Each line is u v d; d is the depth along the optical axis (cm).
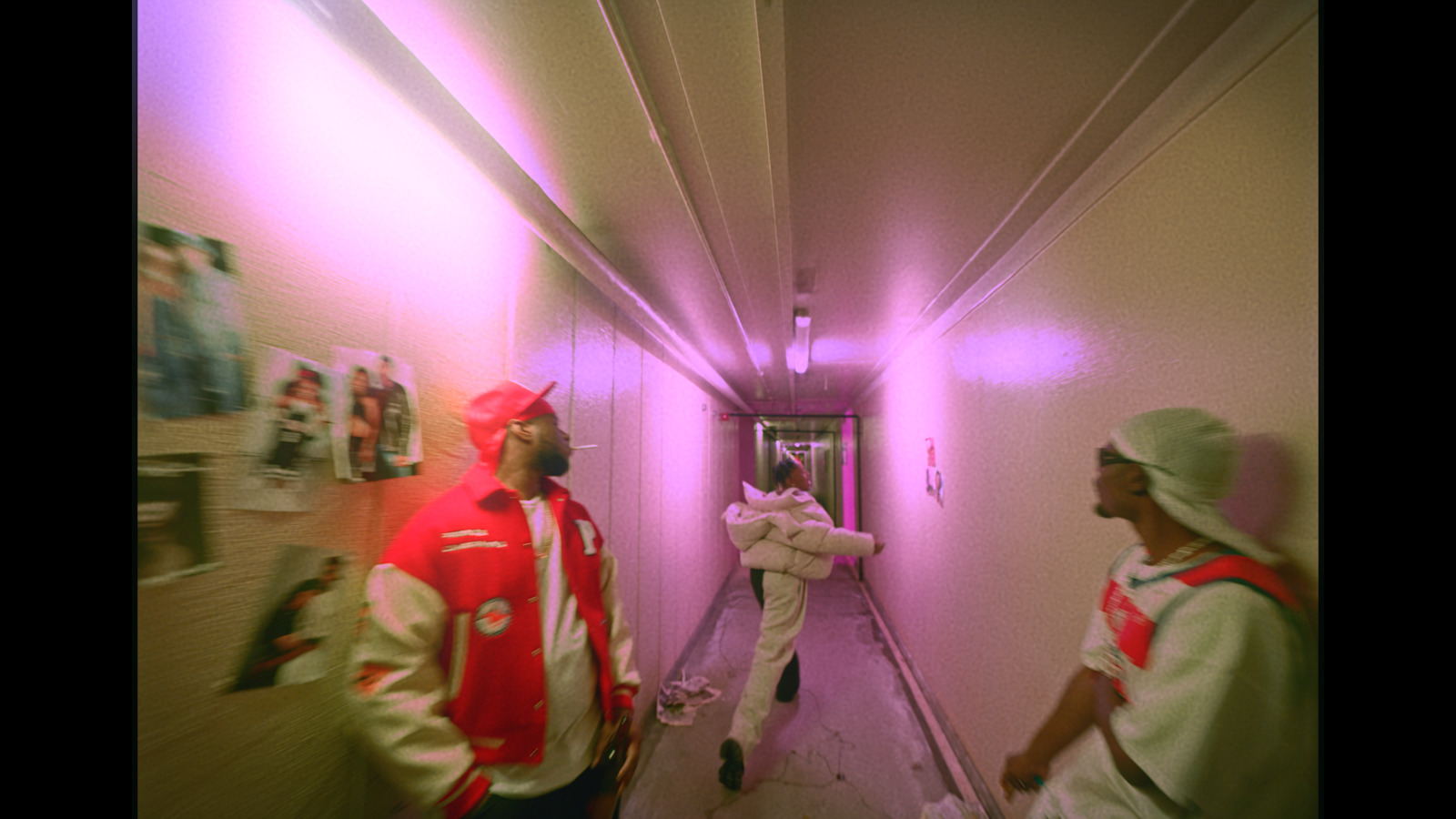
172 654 55
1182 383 92
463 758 79
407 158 94
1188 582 71
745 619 419
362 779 82
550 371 147
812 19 75
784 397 588
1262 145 74
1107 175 113
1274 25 71
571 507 127
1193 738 64
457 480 106
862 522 545
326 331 76
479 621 89
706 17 72
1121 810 76
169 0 55
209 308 59
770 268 180
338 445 78
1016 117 101
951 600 232
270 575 67
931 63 85
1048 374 145
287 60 70
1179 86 88
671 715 256
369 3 70
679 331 279
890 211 143
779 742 239
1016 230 153
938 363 256
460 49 78
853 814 190
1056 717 94
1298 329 68
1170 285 95
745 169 116
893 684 302
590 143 103
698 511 373
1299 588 66
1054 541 140
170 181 55
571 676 107
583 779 111
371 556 84
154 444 53
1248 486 76
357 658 77
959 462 222
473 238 114
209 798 59
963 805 186
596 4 68
